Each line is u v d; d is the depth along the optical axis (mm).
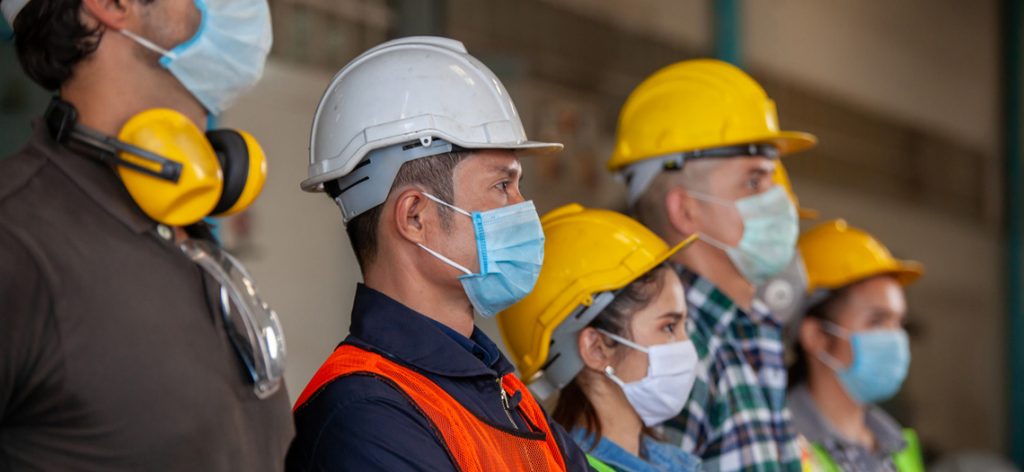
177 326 1402
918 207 9477
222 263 1506
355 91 1955
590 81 6215
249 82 1584
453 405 1810
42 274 1326
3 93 3271
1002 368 10586
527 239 1932
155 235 1446
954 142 10094
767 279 2924
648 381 2416
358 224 1963
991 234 10609
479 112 1933
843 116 8500
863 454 3537
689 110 2908
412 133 1892
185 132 1446
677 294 2469
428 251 1896
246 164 1521
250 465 1463
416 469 1709
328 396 1776
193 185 1433
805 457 3307
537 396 2525
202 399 1396
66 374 1325
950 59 10094
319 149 1979
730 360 2742
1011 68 10906
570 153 5938
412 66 1951
